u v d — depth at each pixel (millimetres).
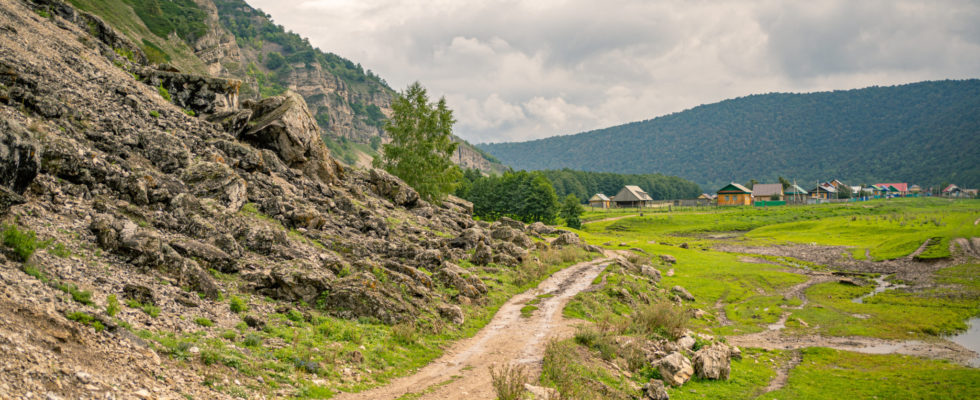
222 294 23531
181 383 14414
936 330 44531
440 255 42062
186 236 27141
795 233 121750
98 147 30969
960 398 28219
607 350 28141
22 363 11336
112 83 39688
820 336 43281
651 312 35875
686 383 27141
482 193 139750
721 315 50625
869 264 77375
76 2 114062
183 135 39250
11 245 16797
